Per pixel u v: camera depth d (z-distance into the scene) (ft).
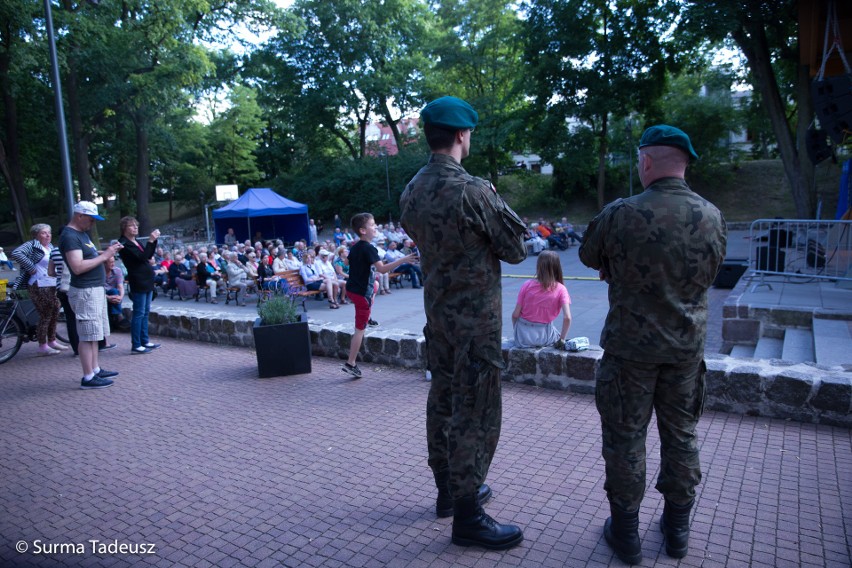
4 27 73.15
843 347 17.22
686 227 7.77
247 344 25.31
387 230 80.23
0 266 70.49
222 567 9.09
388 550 9.33
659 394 8.48
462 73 130.41
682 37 64.90
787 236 27.63
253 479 12.26
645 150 8.25
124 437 15.07
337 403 17.03
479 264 8.75
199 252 49.70
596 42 94.53
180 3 85.40
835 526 9.42
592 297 39.93
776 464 11.64
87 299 19.45
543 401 16.15
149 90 91.15
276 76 146.00
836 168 92.22
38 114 103.40
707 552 8.85
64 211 158.10
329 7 136.67
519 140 116.26
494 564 8.80
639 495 8.52
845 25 40.04
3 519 10.97
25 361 24.40
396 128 150.10
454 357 9.14
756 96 96.84
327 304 44.04
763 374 13.96
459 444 8.95
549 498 10.75
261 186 173.88
